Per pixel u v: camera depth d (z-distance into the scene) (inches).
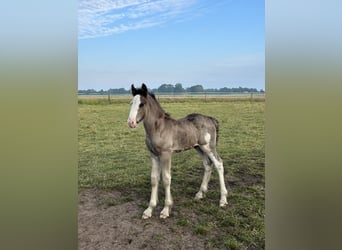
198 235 74.5
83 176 98.9
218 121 90.7
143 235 74.7
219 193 90.9
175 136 78.5
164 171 78.5
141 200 89.2
